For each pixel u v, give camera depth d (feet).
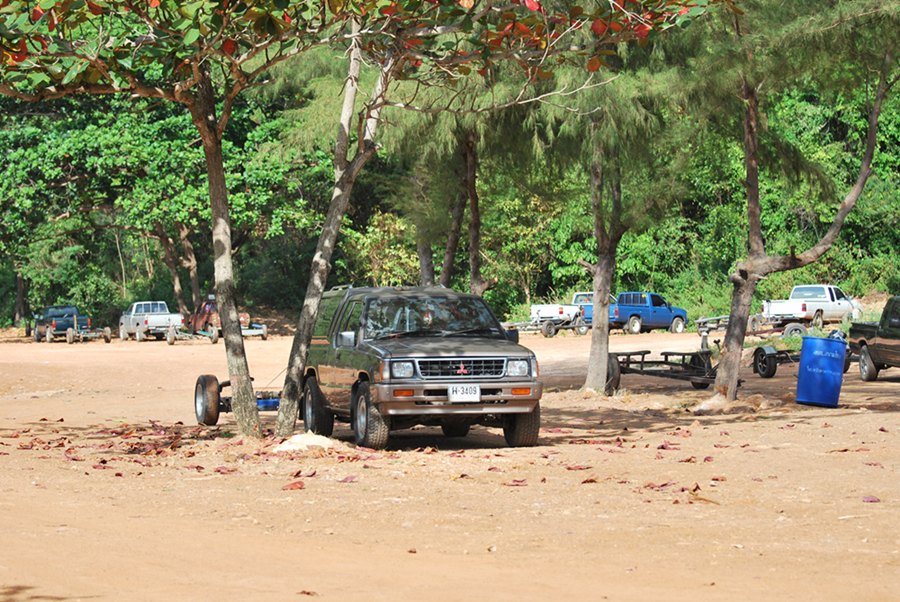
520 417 50.88
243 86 52.29
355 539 29.78
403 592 22.65
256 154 167.84
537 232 195.62
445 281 82.12
